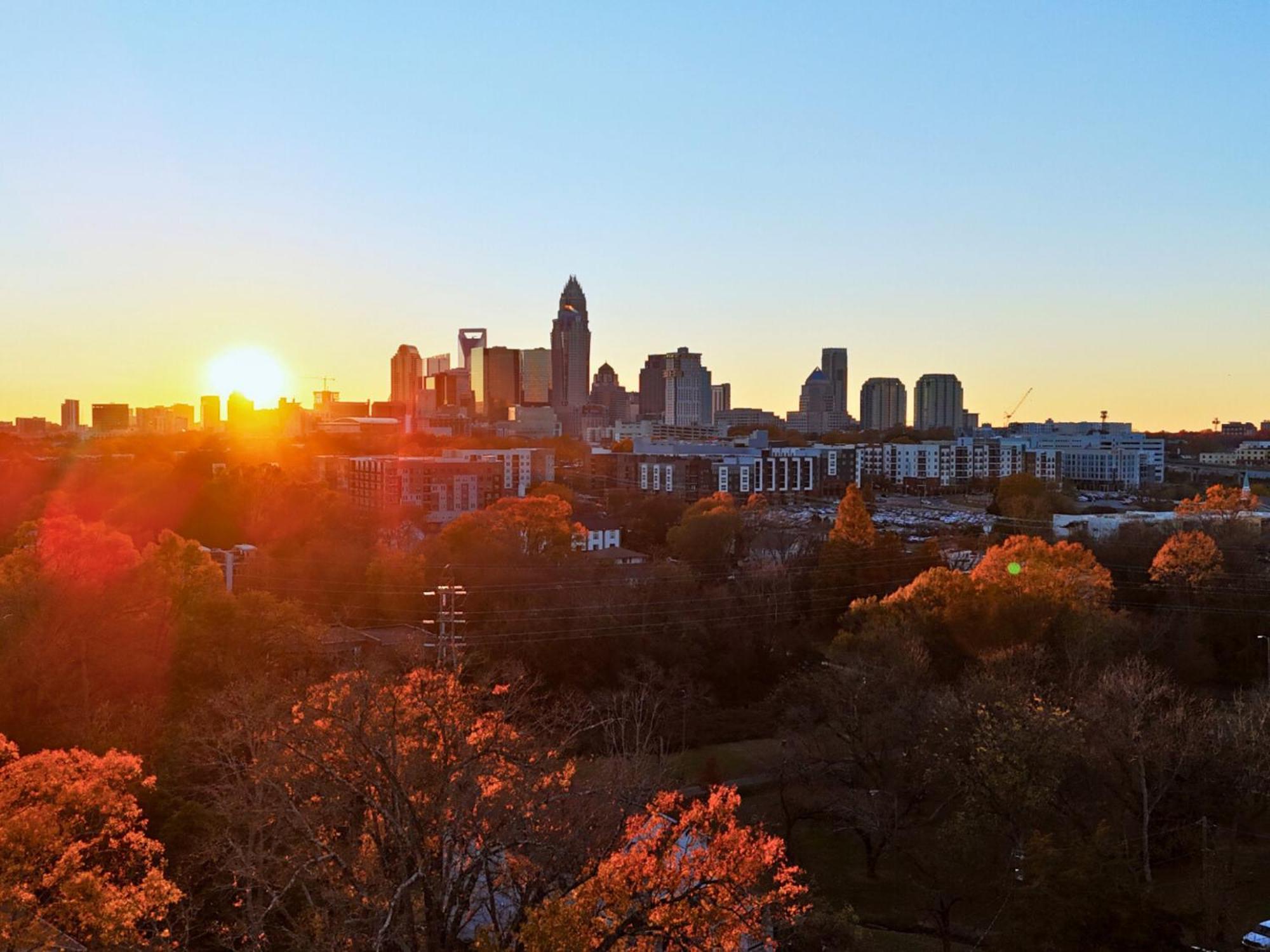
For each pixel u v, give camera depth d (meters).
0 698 60.00
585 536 155.75
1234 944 45.22
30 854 29.08
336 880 29.47
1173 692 73.31
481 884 32.31
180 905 34.72
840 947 42.06
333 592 100.56
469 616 90.31
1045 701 63.84
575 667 86.38
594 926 25.92
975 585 87.69
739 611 98.25
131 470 195.75
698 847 29.33
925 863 52.19
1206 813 53.34
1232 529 119.88
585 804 31.16
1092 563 96.50
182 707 62.59
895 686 64.94
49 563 75.00
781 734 70.62
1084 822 53.12
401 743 28.92
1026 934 38.59
